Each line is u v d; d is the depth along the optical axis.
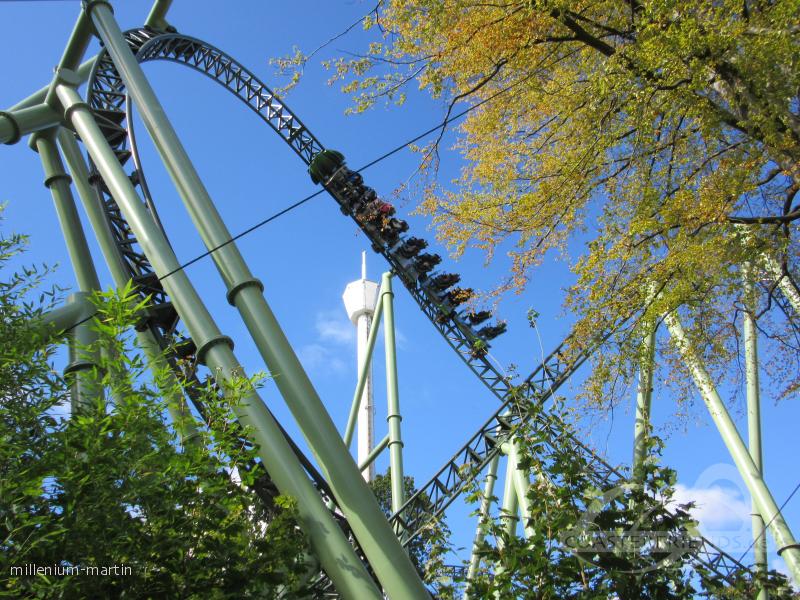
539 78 12.34
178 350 17.95
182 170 16.47
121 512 9.18
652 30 10.21
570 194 11.77
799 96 10.51
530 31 11.59
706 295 11.43
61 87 19.39
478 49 11.82
